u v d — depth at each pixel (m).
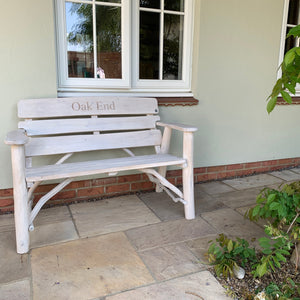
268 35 3.09
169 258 1.78
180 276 1.62
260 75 3.16
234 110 3.13
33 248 1.87
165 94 2.81
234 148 3.24
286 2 3.13
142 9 2.60
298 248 1.71
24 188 1.75
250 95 3.17
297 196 1.71
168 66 2.85
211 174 3.19
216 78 2.95
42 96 2.29
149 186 2.87
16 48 2.15
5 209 2.38
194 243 1.96
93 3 2.39
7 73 2.17
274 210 1.77
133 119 2.47
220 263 1.64
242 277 1.59
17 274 1.62
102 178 2.66
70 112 2.26
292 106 3.45
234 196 2.78
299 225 1.83
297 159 3.71
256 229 2.16
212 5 2.75
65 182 1.92
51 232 2.07
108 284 1.55
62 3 2.30
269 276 1.61
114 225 2.19
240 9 2.88
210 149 3.11
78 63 2.47
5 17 2.08
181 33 2.83
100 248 1.88
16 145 1.67
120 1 2.47
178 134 2.92
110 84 2.56
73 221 2.24
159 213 2.40
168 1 2.70
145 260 1.76
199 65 2.83
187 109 2.88
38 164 2.42
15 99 2.23
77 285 1.54
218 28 2.83
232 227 2.18
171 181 2.97
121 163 2.07
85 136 2.27
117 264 1.72
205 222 2.26
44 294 1.47
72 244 1.92
